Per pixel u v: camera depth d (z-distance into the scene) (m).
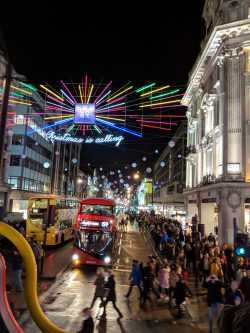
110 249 22.56
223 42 29.05
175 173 70.69
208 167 34.59
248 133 27.80
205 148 35.53
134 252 29.75
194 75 39.34
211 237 25.91
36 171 56.19
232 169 27.61
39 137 56.78
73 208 38.56
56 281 17.92
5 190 41.88
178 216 48.53
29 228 28.42
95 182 123.81
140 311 13.17
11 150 48.22
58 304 13.66
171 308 13.67
